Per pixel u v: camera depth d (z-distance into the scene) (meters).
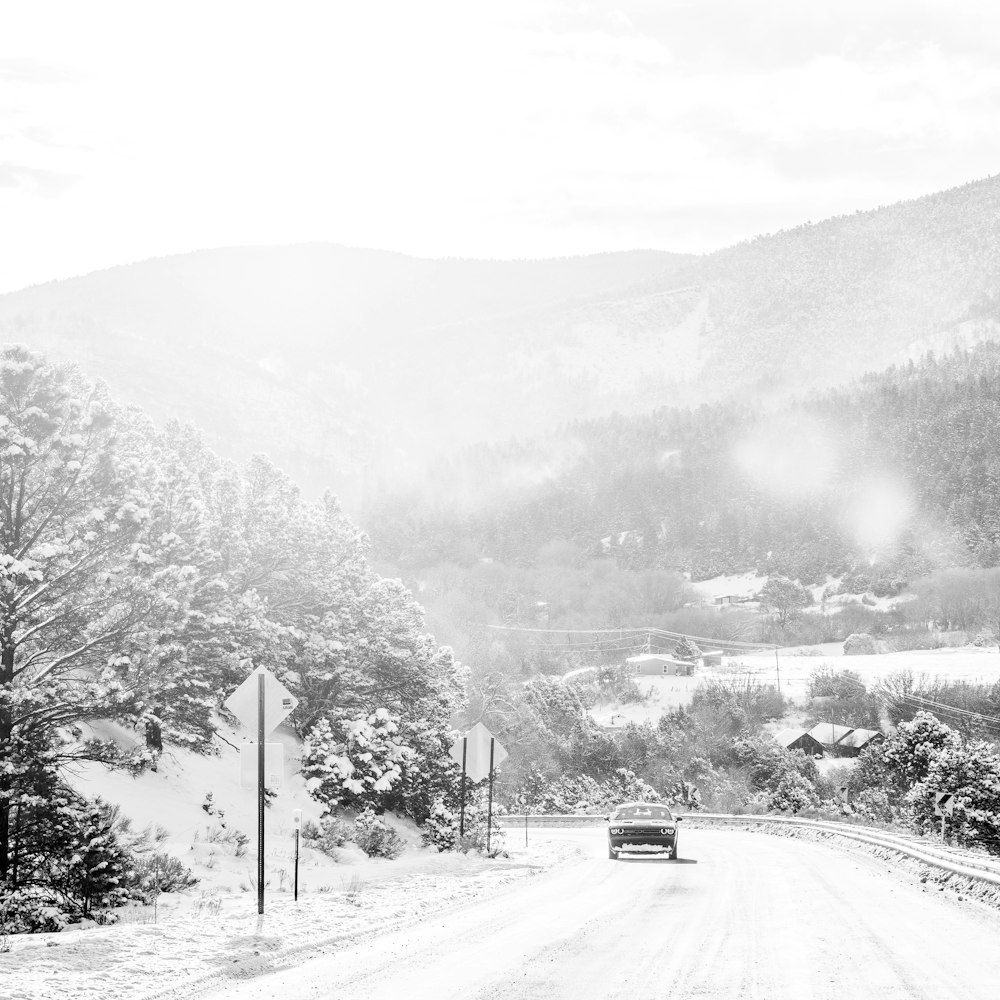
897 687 114.00
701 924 16.17
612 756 91.12
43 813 19.17
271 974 12.46
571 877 25.44
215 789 30.86
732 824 56.38
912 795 45.81
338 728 37.59
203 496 36.53
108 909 18.22
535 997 10.68
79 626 22.53
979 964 12.23
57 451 22.47
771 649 173.50
